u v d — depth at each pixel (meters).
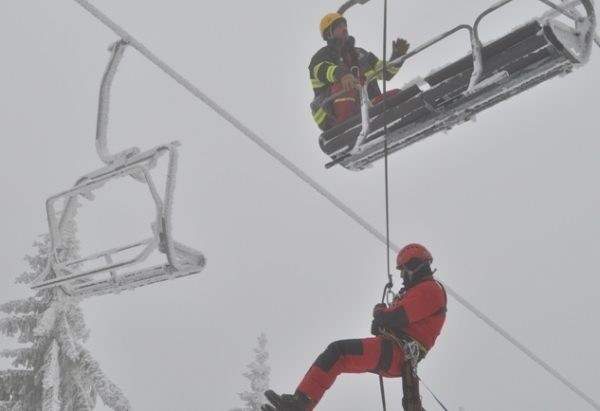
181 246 13.28
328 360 9.51
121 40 14.37
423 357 9.66
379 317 9.47
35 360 33.56
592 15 13.59
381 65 16.75
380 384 9.70
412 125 15.68
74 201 15.06
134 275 13.66
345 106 17.33
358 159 16.78
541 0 13.60
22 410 33.06
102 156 14.27
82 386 33.78
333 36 17.98
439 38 14.91
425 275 9.96
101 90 14.48
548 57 13.68
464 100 14.83
